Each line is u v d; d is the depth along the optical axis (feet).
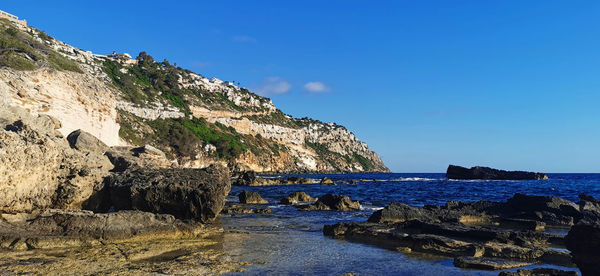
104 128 163.12
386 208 66.69
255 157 473.26
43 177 48.03
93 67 381.19
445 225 53.47
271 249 44.78
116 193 59.31
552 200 70.44
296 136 616.80
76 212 45.55
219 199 62.08
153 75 489.26
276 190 181.98
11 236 39.19
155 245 42.06
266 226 64.59
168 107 426.10
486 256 41.29
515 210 73.61
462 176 341.41
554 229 61.57
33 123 65.46
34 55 166.71
